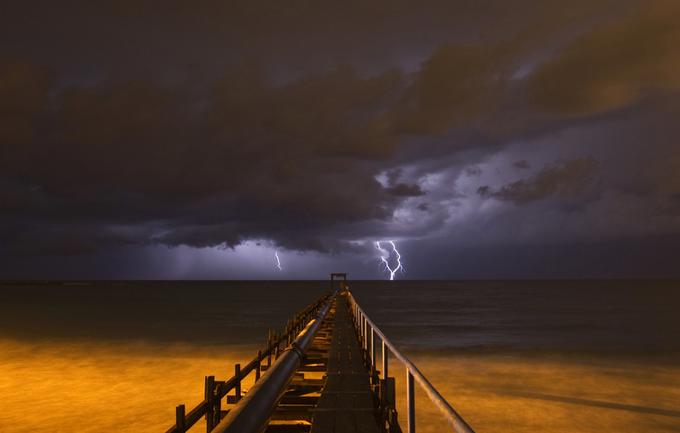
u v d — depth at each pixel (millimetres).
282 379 6055
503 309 67562
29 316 52156
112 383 17812
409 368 3332
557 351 27031
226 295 118875
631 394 16719
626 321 48344
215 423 6590
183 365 21547
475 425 13219
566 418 13844
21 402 15125
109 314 55312
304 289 175625
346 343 11562
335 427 4859
